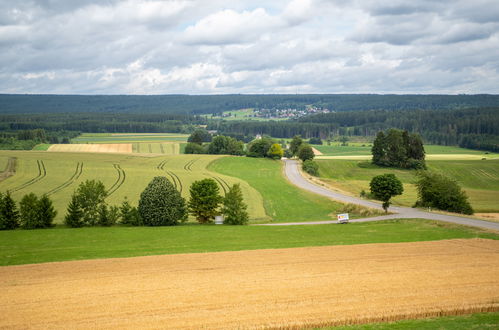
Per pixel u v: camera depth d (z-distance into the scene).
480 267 34.06
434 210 74.19
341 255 39.31
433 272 32.69
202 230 57.09
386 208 74.81
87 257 39.44
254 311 24.81
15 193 85.50
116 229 57.97
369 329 22.59
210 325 22.94
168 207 62.88
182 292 28.38
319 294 27.73
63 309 25.47
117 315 24.45
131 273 33.41
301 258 38.31
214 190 66.75
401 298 26.80
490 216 69.06
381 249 41.81
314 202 89.88
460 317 24.20
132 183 101.25
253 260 37.69
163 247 44.53
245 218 66.25
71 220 61.00
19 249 43.75
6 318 24.17
